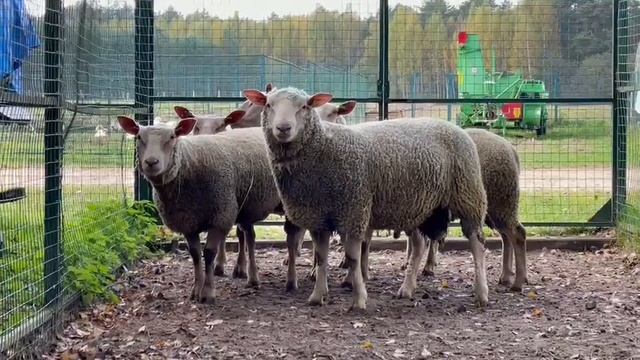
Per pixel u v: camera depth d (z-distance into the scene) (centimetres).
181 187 871
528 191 1664
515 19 1317
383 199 844
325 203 825
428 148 859
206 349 711
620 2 1259
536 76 1323
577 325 796
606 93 1292
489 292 951
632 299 906
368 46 1281
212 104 1360
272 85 1244
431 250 1045
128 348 716
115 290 932
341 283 984
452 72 1314
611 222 1276
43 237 750
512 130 1484
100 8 1048
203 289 892
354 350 708
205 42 1278
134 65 1208
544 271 1084
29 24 718
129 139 1212
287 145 809
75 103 823
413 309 862
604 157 1515
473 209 883
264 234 1408
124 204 1126
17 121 750
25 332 668
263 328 779
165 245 1207
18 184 809
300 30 1285
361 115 1339
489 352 705
